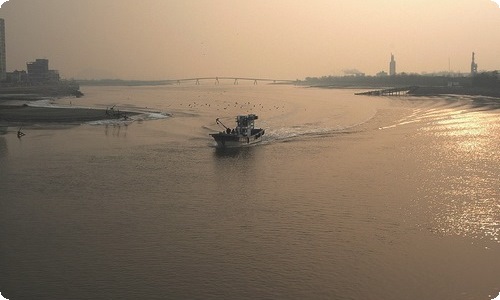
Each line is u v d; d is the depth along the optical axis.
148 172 57.03
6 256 33.59
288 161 62.38
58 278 30.55
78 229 38.47
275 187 50.06
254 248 34.59
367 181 51.72
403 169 56.81
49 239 36.50
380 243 35.22
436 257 32.91
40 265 32.25
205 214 41.88
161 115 121.75
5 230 38.34
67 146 74.50
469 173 54.34
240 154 67.50
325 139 79.50
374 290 28.91
